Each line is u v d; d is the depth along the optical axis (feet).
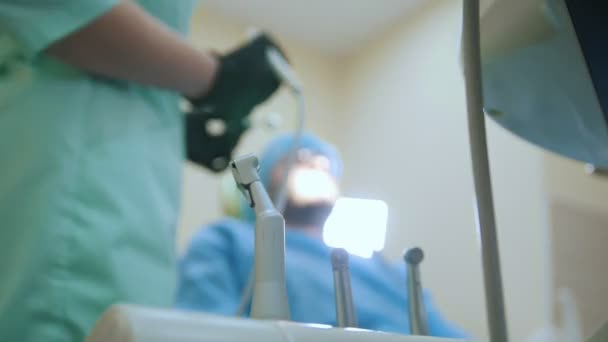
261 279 0.98
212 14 5.89
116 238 1.86
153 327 0.65
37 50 1.81
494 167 4.69
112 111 2.02
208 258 3.68
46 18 1.79
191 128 2.73
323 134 6.28
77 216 1.81
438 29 5.55
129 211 1.93
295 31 6.24
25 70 1.94
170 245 2.06
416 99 5.59
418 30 5.79
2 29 1.86
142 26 1.93
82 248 1.78
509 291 4.36
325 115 6.37
